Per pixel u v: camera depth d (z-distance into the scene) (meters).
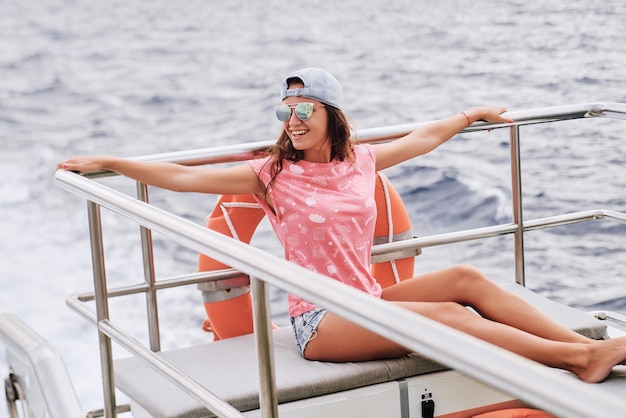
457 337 1.18
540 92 13.82
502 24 17.45
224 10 20.91
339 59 17.08
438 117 13.55
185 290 9.66
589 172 9.87
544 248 8.67
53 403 2.64
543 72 14.62
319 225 2.69
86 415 2.77
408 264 3.21
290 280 1.53
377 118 13.72
